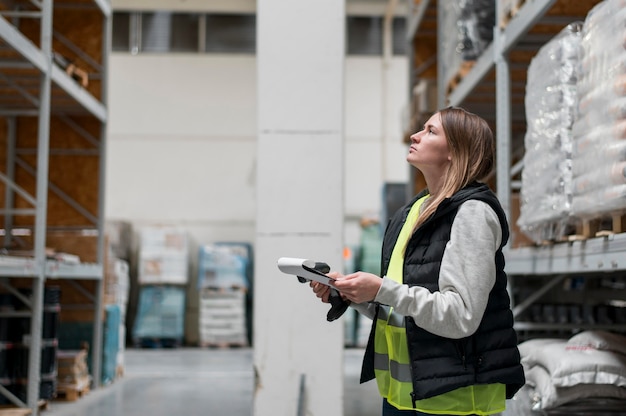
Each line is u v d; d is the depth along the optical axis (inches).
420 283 83.1
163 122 593.3
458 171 85.4
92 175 340.8
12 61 262.7
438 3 319.0
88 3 334.3
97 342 328.5
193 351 529.0
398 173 592.4
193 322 582.2
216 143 595.8
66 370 291.4
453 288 79.4
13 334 257.9
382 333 89.8
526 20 183.5
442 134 88.1
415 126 345.7
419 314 78.0
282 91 207.9
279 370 204.2
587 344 150.9
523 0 189.6
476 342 81.3
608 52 127.6
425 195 92.7
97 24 339.3
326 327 204.7
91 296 329.1
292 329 204.5
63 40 338.0
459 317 77.6
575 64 151.2
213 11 600.4
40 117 251.8
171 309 552.1
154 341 554.6
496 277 83.9
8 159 335.0
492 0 257.1
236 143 597.0
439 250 82.7
